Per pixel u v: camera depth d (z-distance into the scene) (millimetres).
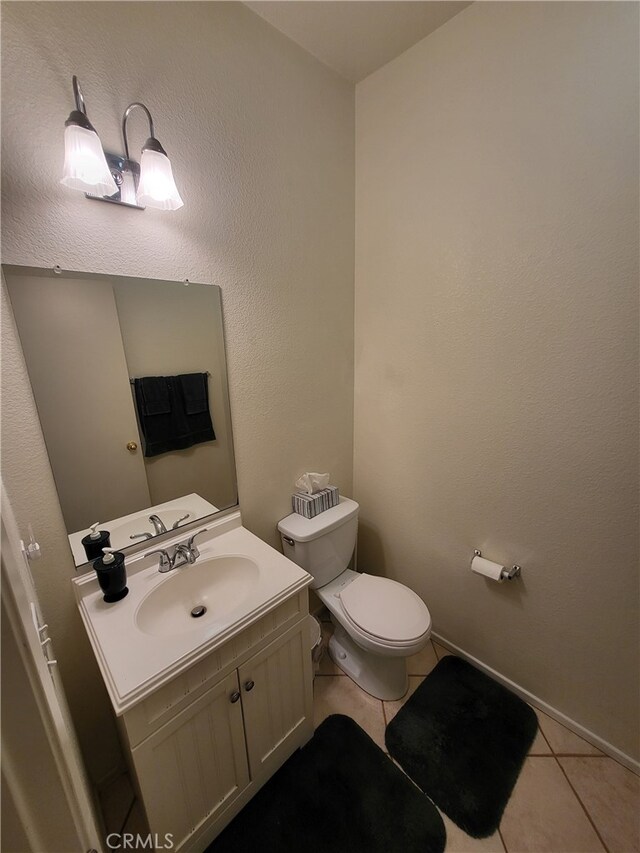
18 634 381
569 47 1053
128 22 991
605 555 1243
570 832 1120
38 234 937
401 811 1166
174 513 1331
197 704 955
